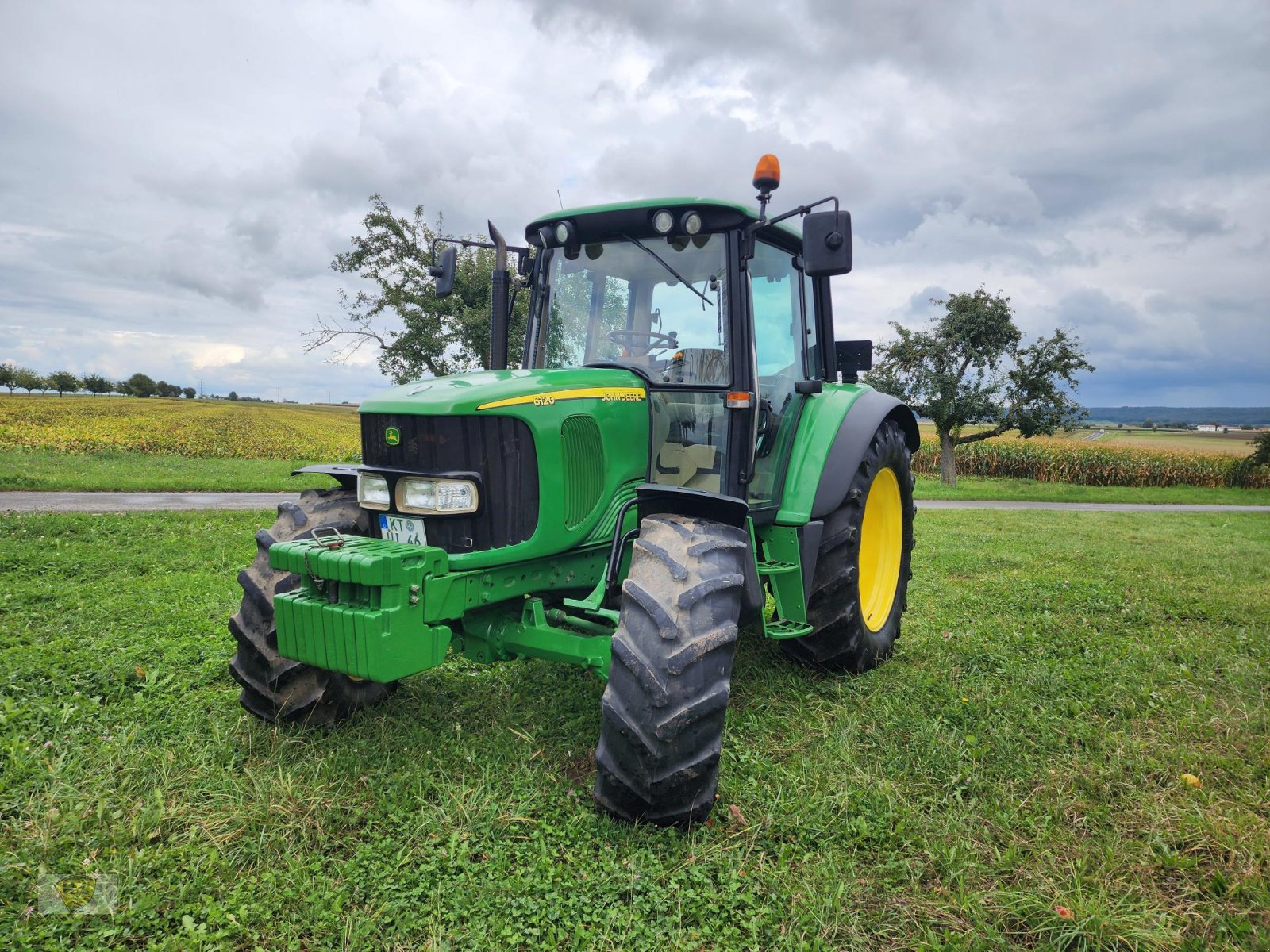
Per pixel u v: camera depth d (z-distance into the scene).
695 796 2.70
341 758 3.10
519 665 4.31
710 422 3.52
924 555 8.73
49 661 4.04
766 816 2.80
